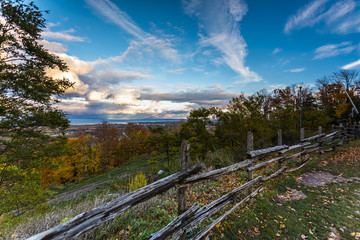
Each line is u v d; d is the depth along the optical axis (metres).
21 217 6.71
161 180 2.01
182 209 2.38
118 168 24.64
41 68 10.16
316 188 4.71
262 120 9.38
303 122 12.79
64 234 1.18
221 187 5.24
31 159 8.52
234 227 3.11
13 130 8.15
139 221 3.32
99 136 29.14
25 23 8.94
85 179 23.86
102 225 2.98
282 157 5.41
